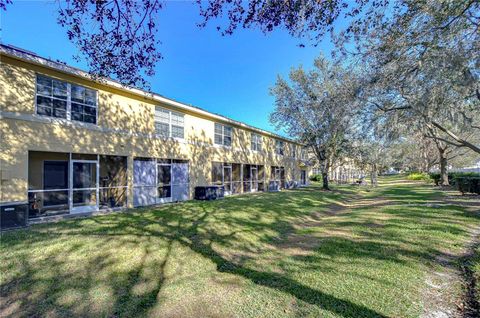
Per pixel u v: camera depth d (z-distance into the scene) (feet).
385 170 228.02
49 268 15.38
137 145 38.81
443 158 76.48
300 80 69.62
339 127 35.04
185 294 12.82
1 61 25.55
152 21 15.08
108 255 17.58
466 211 30.89
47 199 37.06
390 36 19.83
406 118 30.73
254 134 71.61
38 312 11.32
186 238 21.93
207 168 52.80
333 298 11.94
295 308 11.33
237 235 23.39
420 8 17.30
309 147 83.76
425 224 24.82
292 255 18.16
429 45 19.03
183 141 47.09
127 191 37.65
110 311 11.42
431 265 15.28
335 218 32.17
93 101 33.63
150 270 15.57
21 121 26.76
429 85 22.33
